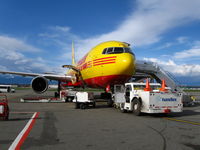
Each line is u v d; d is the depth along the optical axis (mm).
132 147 4871
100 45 15117
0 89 59219
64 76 20641
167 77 19016
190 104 18047
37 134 6184
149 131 6680
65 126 7504
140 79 21312
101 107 15062
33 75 19641
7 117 8969
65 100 19891
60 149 4703
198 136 6004
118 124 7965
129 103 11086
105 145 5039
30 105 16625
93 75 14977
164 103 10078
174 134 6254
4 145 5000
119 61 12695
